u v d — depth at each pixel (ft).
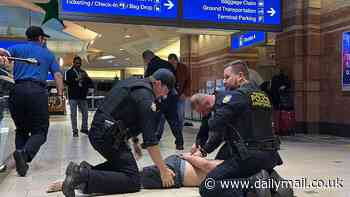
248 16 30.81
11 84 15.85
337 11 30.01
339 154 20.08
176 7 29.30
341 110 29.76
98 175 11.26
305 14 32.09
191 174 12.47
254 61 49.80
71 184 10.75
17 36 45.98
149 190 12.19
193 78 58.54
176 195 11.63
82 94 28.60
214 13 30.07
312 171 15.25
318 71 32.01
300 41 32.30
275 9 31.50
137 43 62.08
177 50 70.74
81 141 25.27
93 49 74.02
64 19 27.30
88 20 27.68
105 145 11.37
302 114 32.22
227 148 11.93
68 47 66.80
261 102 10.10
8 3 39.45
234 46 42.57
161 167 11.68
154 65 21.79
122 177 11.61
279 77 31.89
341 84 29.63
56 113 61.57
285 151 21.31
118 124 11.24
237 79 10.68
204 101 12.73
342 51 29.48
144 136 11.21
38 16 43.62
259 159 9.92
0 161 14.56
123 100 11.26
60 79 15.78
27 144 14.47
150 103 11.03
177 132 21.76
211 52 54.60
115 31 50.88
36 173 14.80
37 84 14.96
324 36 31.50
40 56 15.24
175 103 21.43
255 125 9.98
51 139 26.48
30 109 14.78
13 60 13.71
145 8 28.71
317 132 32.07
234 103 9.89
